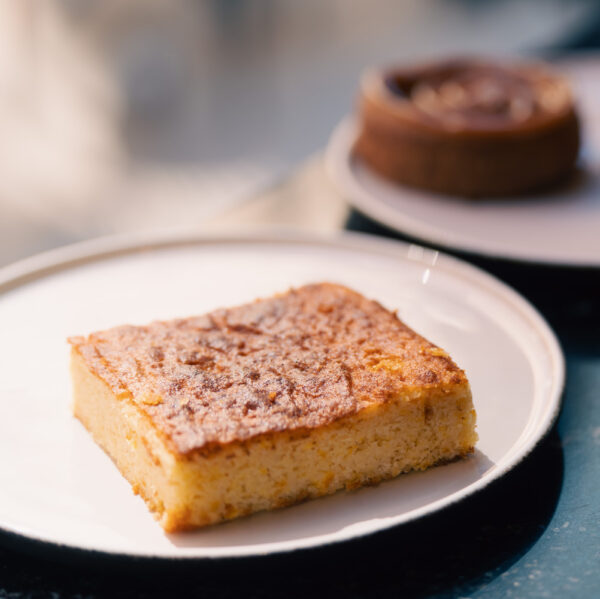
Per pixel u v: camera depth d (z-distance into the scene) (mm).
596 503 388
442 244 534
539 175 603
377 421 379
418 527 353
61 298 474
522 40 1853
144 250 510
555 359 430
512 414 411
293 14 1995
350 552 347
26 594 350
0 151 1242
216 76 1643
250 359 400
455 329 459
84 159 1255
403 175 609
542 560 365
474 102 629
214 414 371
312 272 500
